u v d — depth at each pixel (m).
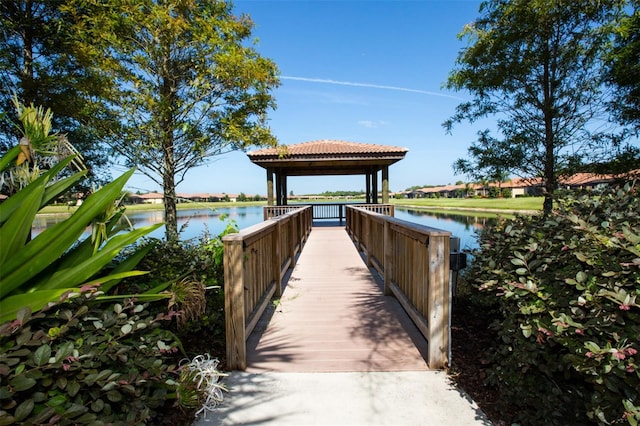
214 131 5.58
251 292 2.92
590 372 1.43
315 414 1.94
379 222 4.85
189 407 1.90
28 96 5.03
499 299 2.23
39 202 1.91
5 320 1.55
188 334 2.79
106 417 1.38
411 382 2.25
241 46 5.52
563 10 4.36
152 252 3.02
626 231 1.65
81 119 5.16
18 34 5.33
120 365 1.56
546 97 4.98
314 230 12.45
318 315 3.52
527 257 2.05
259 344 2.85
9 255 1.83
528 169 5.34
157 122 5.19
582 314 1.60
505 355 2.04
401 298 3.36
